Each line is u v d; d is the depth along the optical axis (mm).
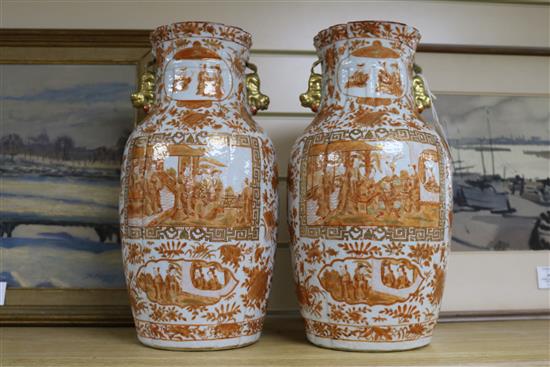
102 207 1181
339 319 919
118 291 1160
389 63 968
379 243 889
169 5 1225
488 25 1274
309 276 939
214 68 978
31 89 1195
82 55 1195
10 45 1192
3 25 1207
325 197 911
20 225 1175
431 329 957
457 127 1247
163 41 994
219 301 918
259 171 945
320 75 1030
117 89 1195
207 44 978
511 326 1159
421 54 1251
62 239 1174
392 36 970
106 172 1185
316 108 1018
